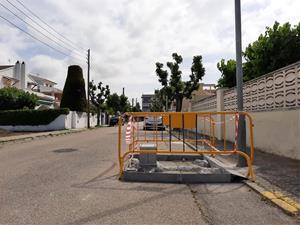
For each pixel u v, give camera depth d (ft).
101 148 48.78
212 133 38.60
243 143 29.09
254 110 42.83
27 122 106.22
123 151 44.65
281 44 59.77
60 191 21.29
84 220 15.65
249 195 20.43
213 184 23.75
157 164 31.55
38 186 22.72
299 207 16.99
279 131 35.04
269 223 15.28
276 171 26.48
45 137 77.25
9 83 149.28
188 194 20.76
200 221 15.58
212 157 34.88
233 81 78.74
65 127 109.70
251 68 68.95
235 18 30.55
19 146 54.34
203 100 81.00
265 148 38.73
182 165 32.86
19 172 28.19
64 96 133.18
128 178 24.90
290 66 32.45
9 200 19.08
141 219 15.85
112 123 165.78
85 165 32.14
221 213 16.80
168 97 140.15
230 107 55.31
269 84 37.83
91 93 193.57
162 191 21.57
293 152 32.14
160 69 124.77
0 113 106.63
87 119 135.13
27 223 15.17
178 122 30.42
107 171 28.78
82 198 19.62
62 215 16.38
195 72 114.83
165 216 16.31
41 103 152.66
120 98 278.67
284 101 34.01
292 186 21.44
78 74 134.10
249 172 24.43
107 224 15.12
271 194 19.53
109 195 20.40
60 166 31.50
